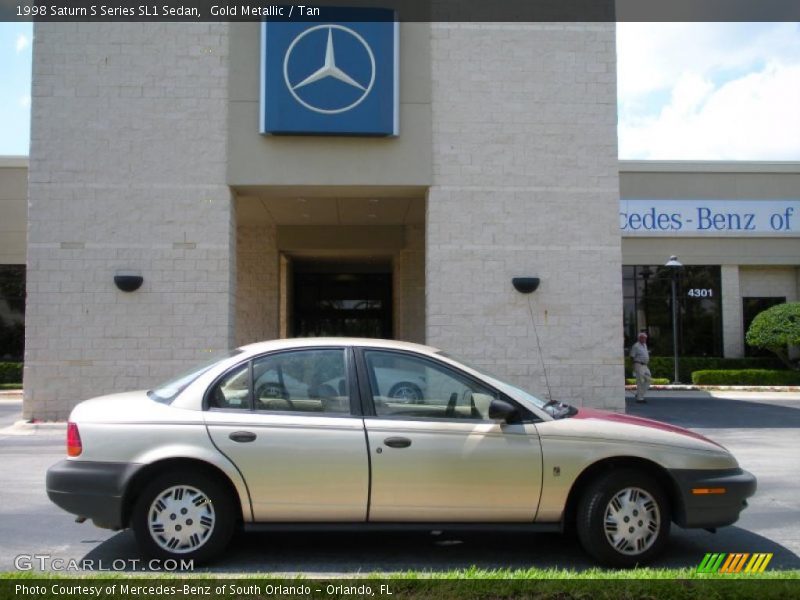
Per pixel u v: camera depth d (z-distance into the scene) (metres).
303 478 5.01
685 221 26.45
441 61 14.51
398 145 14.34
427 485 5.05
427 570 5.09
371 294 24.75
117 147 13.97
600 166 14.53
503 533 6.11
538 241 14.39
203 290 13.91
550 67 14.61
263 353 5.37
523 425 5.20
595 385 14.21
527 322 14.26
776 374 24.22
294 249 20.97
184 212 13.99
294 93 14.02
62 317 13.71
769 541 5.97
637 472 5.21
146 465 4.98
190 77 14.16
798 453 10.84
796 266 27.00
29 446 11.29
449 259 14.29
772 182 26.72
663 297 26.58
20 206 25.39
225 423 5.08
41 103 13.91
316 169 14.22
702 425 14.35
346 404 5.21
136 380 13.70
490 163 14.41
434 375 5.35
